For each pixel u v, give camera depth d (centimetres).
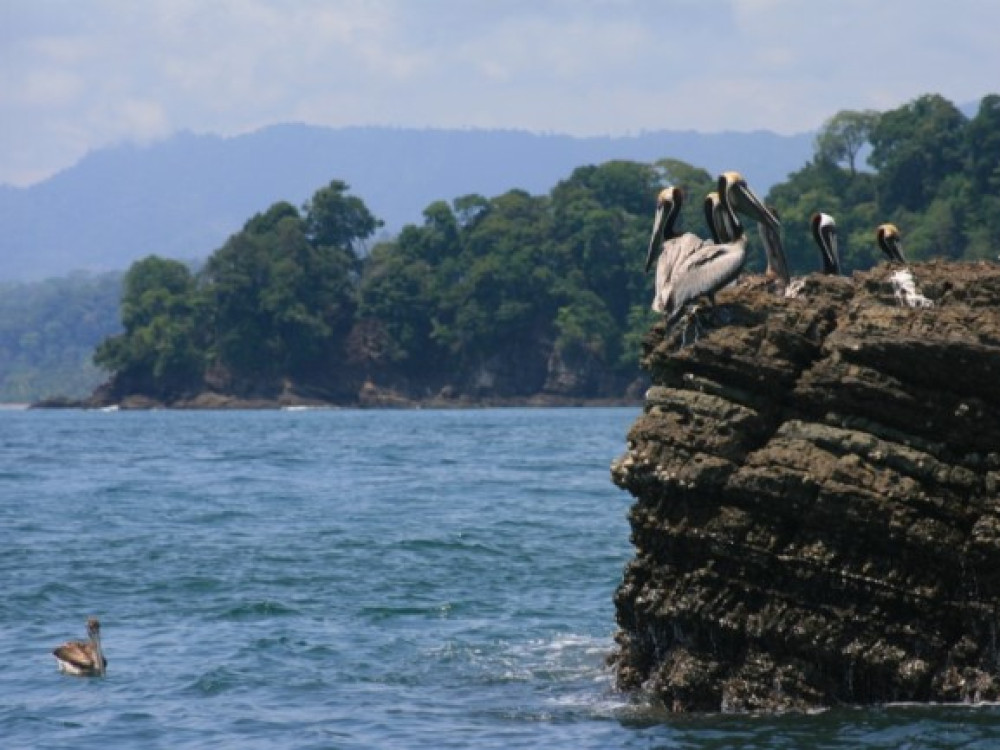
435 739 3148
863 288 3306
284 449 13375
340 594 4828
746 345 3212
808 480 3136
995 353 3036
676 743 3039
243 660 3900
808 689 3222
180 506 7656
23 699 3538
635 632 3450
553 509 7256
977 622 3136
